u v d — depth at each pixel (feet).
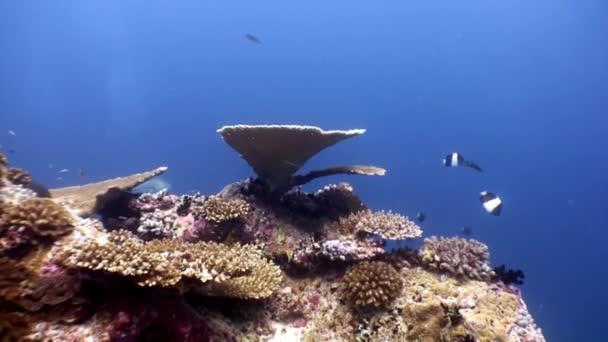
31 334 3.13
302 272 5.90
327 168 7.48
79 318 3.33
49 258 3.67
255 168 6.92
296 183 7.34
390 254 5.92
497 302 4.91
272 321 4.96
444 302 4.59
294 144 6.26
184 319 3.75
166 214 6.53
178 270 3.67
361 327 4.73
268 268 5.27
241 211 6.30
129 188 6.90
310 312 5.16
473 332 4.32
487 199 8.04
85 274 3.56
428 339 4.35
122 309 3.45
